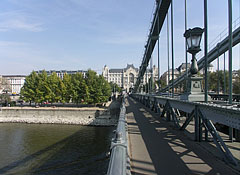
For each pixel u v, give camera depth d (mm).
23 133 31094
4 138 27484
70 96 50656
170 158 4961
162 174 3977
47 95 50031
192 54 7699
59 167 16781
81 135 29766
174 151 5555
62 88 50812
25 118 43812
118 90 123875
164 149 5754
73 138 27609
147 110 18609
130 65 163875
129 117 13359
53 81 51781
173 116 9570
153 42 27625
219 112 4742
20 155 20109
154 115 14484
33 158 19172
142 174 3959
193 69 7605
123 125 4602
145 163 4594
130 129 8992
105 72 162250
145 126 9805
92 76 50000
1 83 69375
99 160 18297
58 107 49750
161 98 13297
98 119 41500
